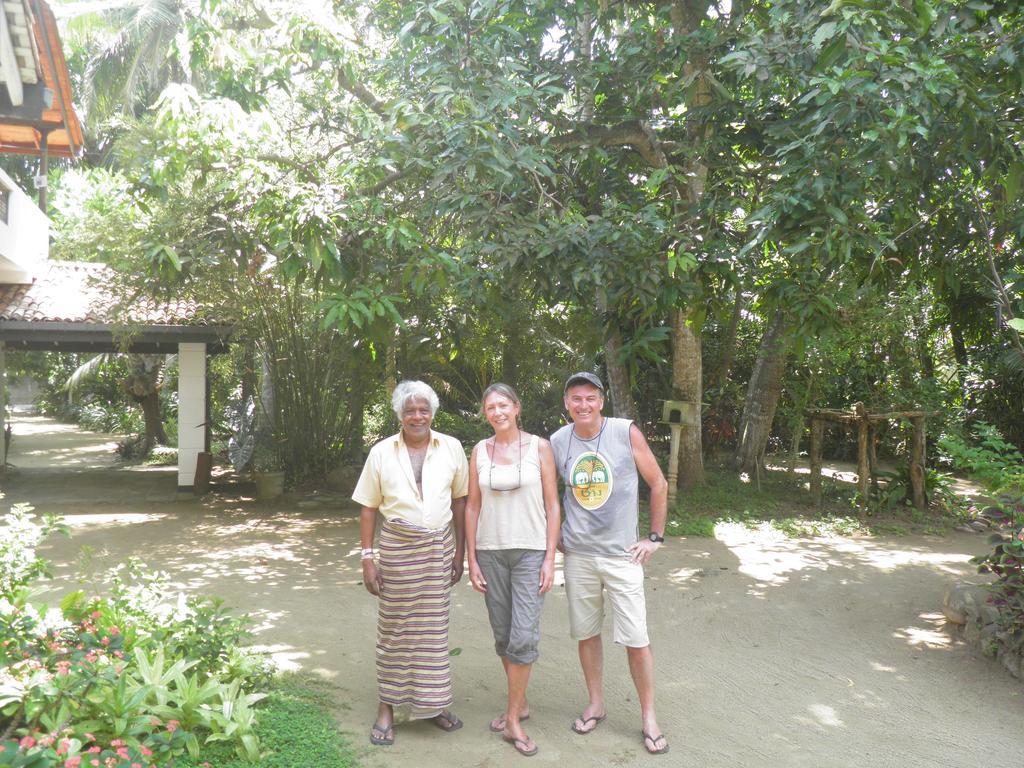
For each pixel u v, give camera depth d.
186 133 6.48
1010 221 6.52
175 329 10.46
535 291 7.33
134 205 7.73
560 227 6.43
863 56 4.77
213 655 3.98
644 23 7.89
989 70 5.21
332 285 7.02
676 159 8.70
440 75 6.48
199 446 11.54
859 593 6.30
